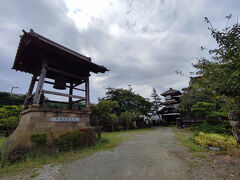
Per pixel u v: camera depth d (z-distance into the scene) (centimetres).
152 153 447
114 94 2281
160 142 670
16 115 946
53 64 577
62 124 512
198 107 1021
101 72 762
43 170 305
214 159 358
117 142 682
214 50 346
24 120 502
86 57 698
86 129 559
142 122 2114
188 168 303
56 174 284
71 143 478
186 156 398
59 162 360
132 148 533
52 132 468
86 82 697
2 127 941
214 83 368
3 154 379
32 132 419
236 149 416
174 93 2606
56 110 509
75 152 457
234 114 454
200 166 313
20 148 372
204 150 452
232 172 274
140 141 715
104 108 1441
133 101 2252
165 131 1303
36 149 398
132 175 272
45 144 424
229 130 686
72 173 288
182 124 1631
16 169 309
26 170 305
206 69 389
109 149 514
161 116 2694
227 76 320
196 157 384
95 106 1453
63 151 447
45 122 465
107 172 291
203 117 1399
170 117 2620
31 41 454
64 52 543
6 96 1377
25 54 543
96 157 407
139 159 381
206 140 519
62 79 589
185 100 1210
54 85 566
